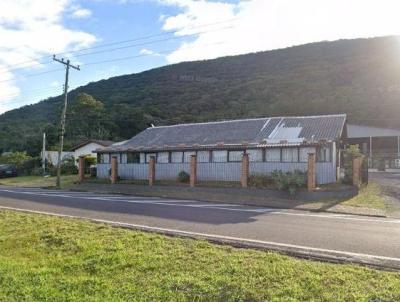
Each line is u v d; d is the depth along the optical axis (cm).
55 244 904
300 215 1566
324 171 2533
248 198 2216
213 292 588
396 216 1591
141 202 1952
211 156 2938
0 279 669
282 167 2612
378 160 4331
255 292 577
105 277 679
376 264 721
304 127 2958
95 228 1048
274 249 830
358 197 2162
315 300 543
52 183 3441
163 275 666
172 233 1012
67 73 3347
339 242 942
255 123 3244
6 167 4497
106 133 6372
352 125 5147
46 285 643
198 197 2291
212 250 793
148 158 3244
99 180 3266
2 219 1231
